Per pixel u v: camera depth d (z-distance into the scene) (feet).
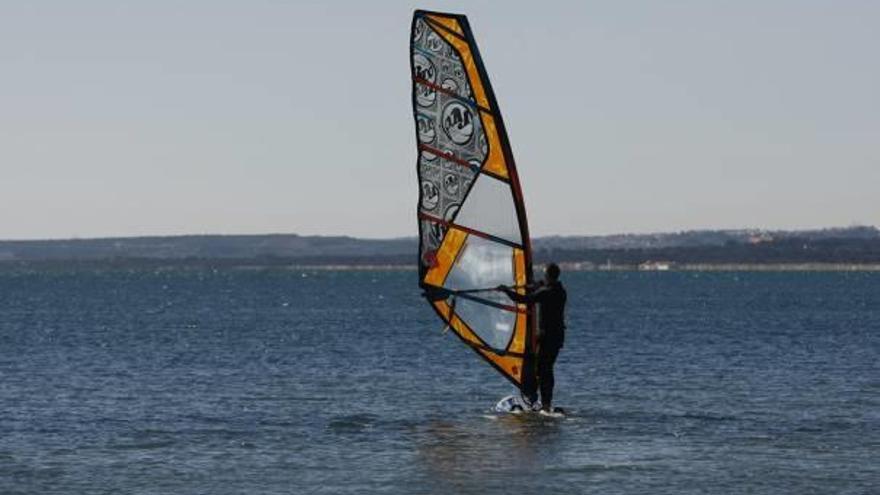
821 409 314.76
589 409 314.35
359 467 228.63
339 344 610.65
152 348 585.22
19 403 333.83
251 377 414.00
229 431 276.62
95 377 416.05
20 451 248.52
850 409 314.55
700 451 245.86
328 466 229.86
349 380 400.26
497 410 312.91
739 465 229.66
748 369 440.04
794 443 256.11
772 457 238.68
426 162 289.94
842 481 214.07
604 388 369.91
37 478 218.79
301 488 208.85
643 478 216.95
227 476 220.02
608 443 256.11
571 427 279.90
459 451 246.27
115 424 289.12
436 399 341.41
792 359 489.67
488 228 289.12
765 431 273.75
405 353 533.14
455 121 288.10
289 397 347.97
